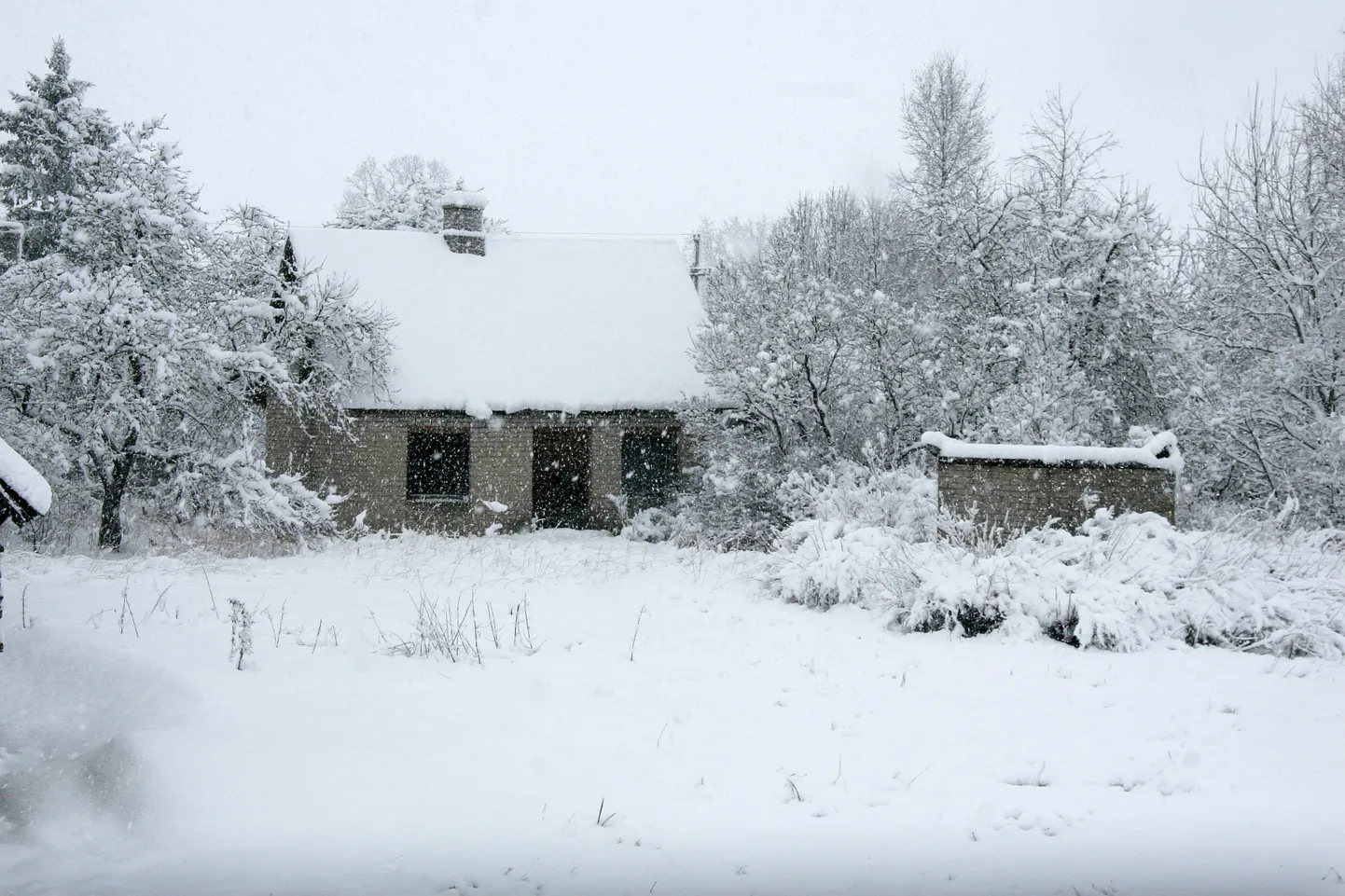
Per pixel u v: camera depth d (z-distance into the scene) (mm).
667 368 25703
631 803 6523
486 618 12273
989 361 22438
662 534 23688
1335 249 19859
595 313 26828
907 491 17484
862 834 6070
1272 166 20562
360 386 23406
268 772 6750
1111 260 23172
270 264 24750
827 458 21984
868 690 9086
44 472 21078
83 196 20781
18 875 5480
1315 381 19344
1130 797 6648
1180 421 21031
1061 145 25766
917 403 22922
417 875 5438
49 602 12453
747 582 15000
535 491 26094
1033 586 11320
